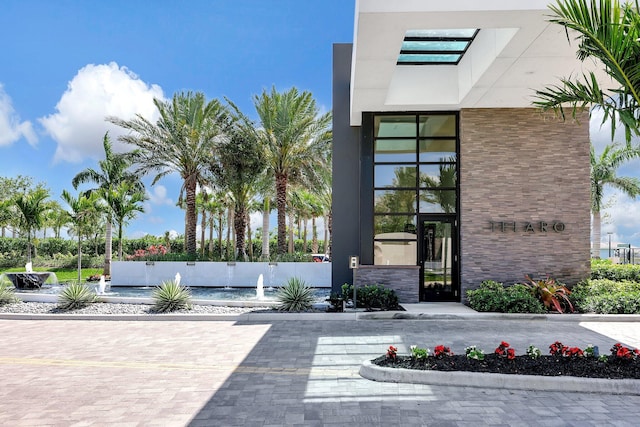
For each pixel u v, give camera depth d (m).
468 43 11.73
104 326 10.47
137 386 5.96
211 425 4.64
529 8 7.63
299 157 23.78
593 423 4.59
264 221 28.94
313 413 4.95
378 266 13.10
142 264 21.06
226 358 7.41
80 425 4.66
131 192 27.64
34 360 7.37
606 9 5.68
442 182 13.88
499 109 13.31
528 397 5.38
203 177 25.22
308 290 12.38
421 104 13.16
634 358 6.21
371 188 13.90
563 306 11.52
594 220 31.39
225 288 20.17
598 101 6.34
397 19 7.94
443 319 11.04
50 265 32.69
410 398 5.39
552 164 13.16
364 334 9.27
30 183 38.41
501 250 13.08
